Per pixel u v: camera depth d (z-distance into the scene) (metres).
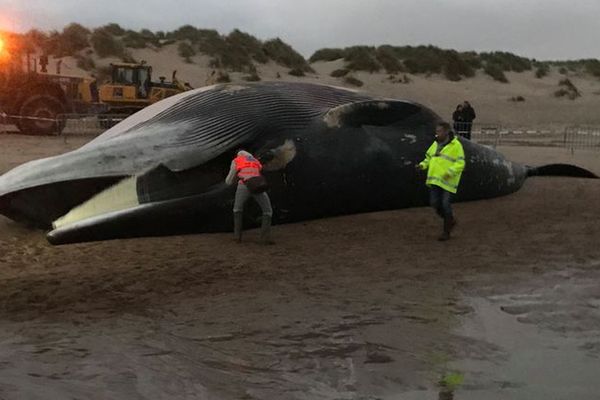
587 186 13.77
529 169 13.91
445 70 45.31
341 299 5.97
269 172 9.33
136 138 9.11
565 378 4.21
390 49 47.66
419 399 3.89
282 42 44.25
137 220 8.48
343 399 3.88
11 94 23.78
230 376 4.19
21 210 8.80
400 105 10.82
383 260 7.59
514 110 37.56
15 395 3.68
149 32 43.69
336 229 9.46
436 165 8.68
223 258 7.64
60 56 35.81
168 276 6.77
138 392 3.87
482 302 5.90
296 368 4.36
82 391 3.82
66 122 24.30
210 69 38.97
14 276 6.68
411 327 5.20
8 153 17.38
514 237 8.84
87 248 8.02
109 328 5.11
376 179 10.34
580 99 41.72
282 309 5.66
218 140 9.13
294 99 10.04
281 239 8.81
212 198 8.91
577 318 5.45
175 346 4.72
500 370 4.34
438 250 8.11
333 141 9.92
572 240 8.60
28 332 4.96
